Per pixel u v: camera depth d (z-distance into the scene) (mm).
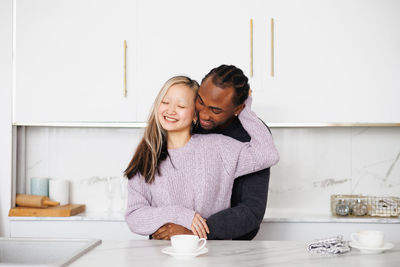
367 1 2361
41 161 2689
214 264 1020
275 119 2371
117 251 1177
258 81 2371
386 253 1152
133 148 2684
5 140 2420
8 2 2439
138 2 2406
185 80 1847
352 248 1223
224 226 1562
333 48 2363
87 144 2699
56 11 2428
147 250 1191
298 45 2369
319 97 2361
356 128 2643
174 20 2400
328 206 2633
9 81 2432
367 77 2354
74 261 1052
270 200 2654
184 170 1688
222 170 1711
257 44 2379
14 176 2457
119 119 2408
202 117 1870
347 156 2641
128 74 2410
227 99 1885
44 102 2424
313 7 2373
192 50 2391
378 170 2625
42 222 2357
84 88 2416
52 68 2426
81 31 2422
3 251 1335
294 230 2322
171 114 1768
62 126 2680
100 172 2695
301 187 2650
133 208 1645
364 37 2359
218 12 2389
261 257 1100
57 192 2553
